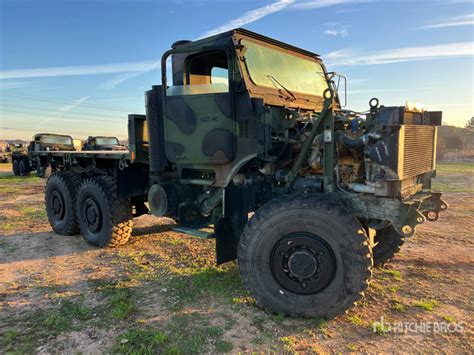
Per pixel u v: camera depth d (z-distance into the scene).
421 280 3.85
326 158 3.25
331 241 2.95
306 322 3.04
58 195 6.16
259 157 3.53
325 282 2.99
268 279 3.16
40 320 3.14
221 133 3.76
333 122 3.20
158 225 6.64
